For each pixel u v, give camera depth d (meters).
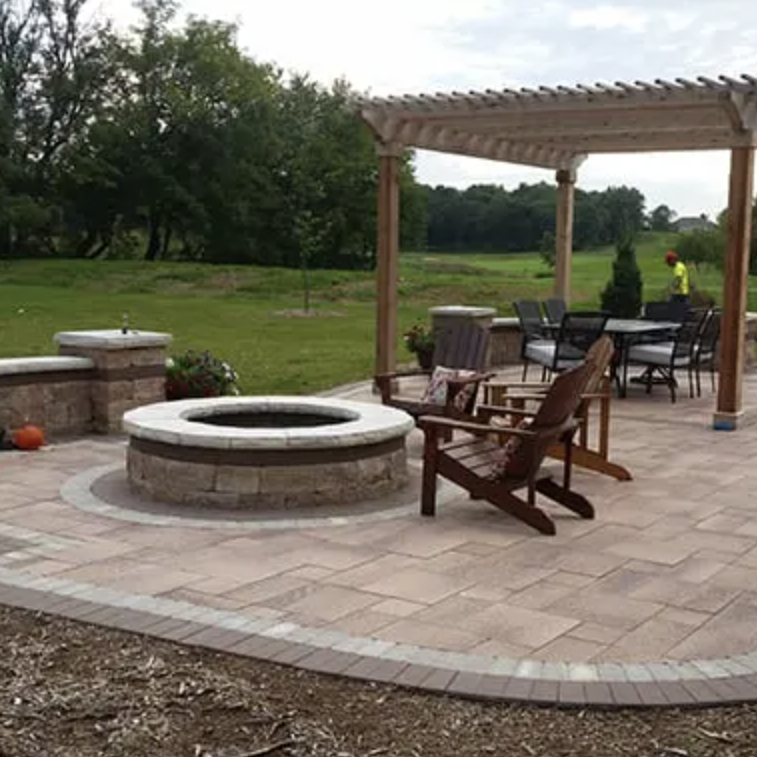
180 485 5.47
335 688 3.16
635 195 43.09
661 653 3.47
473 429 5.13
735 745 2.83
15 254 36.94
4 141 34.59
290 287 27.19
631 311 15.82
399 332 17.88
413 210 41.66
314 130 40.44
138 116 36.75
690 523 5.33
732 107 7.89
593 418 8.91
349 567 4.42
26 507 5.42
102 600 3.93
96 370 7.63
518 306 11.92
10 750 2.76
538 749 2.79
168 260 39.88
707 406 9.77
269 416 6.59
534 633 3.65
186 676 3.24
